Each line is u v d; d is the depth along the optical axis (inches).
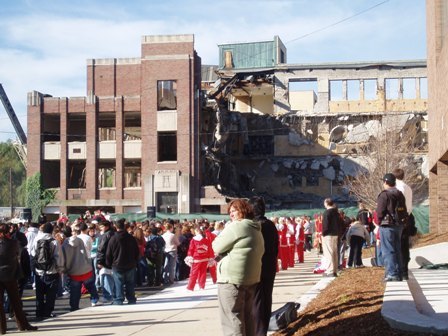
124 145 2418.8
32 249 800.9
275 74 2908.5
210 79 3329.2
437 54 1023.6
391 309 343.6
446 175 1079.6
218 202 2340.1
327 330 364.5
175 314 562.9
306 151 2824.8
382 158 2325.3
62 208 2395.4
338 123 2817.4
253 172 2864.2
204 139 2541.8
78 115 2501.2
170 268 884.6
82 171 2618.1
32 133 2422.5
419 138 2696.9
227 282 333.7
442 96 945.5
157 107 2362.2
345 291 517.3
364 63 2854.3
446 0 909.8
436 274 593.3
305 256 1408.7
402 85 2851.9
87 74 2628.0
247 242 334.6
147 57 2370.8
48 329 505.0
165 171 2332.7
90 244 669.3
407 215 500.1
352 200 2726.4
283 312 424.5
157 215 1929.1
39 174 2402.8
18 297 498.6
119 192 2381.9
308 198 2792.8
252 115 2847.0
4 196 4554.6
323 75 2883.9
